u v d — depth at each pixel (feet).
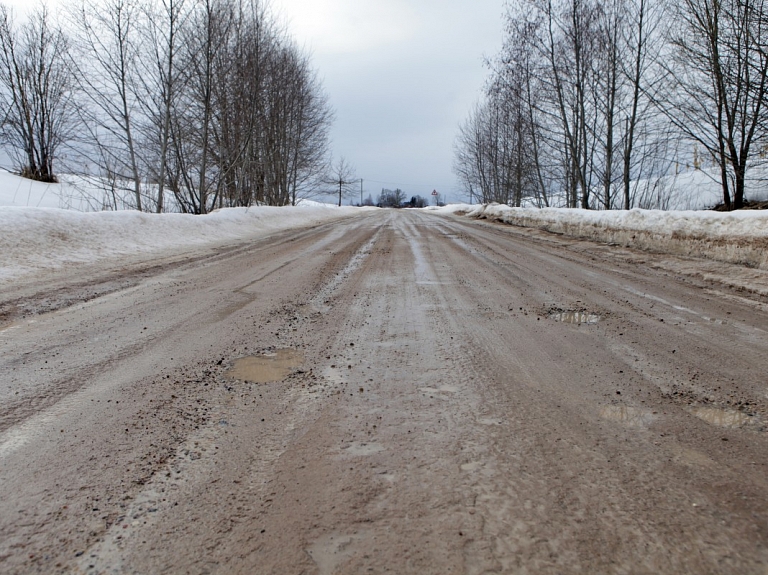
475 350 11.62
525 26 59.41
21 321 13.96
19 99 67.15
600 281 20.77
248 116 66.13
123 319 14.34
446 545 4.99
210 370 10.21
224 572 4.60
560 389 9.23
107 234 30.60
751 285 18.84
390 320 14.52
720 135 39.63
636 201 58.29
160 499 5.74
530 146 78.48
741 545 4.96
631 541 5.04
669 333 13.00
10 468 6.37
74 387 9.20
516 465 6.53
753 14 35.24
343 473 6.34
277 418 7.97
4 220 24.97
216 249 33.37
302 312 15.51
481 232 48.57
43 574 4.54
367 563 4.73
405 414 8.14
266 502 5.70
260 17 67.51
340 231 51.80
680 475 6.28
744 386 9.34
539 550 4.91
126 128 47.98
